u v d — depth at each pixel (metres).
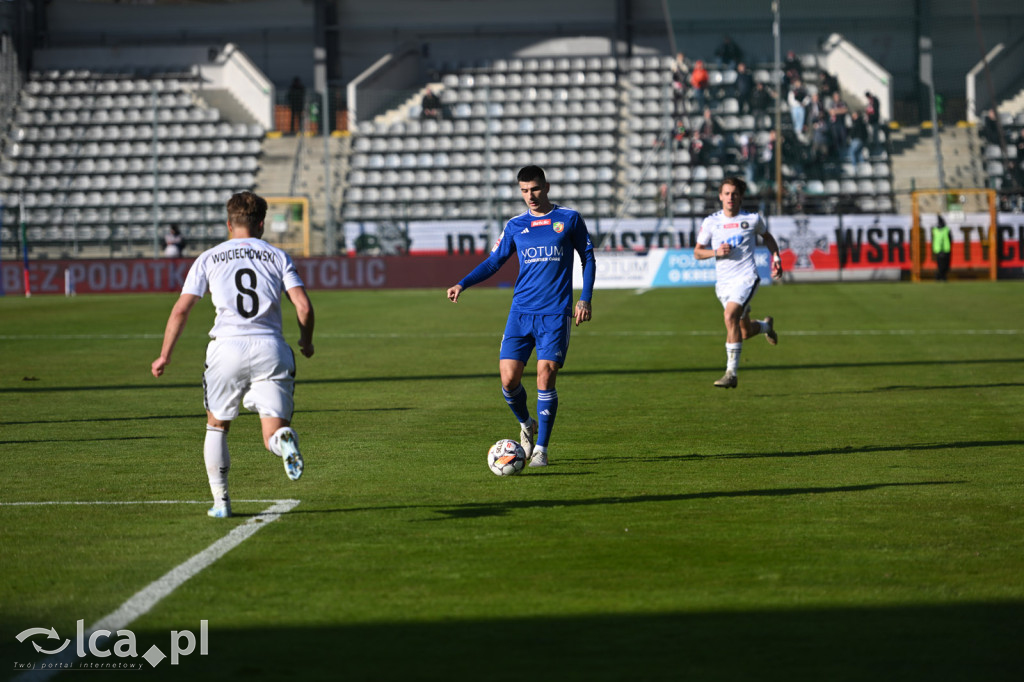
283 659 14.11
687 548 19.23
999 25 152.38
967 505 22.53
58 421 35.16
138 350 58.41
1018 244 122.75
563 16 157.88
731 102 147.88
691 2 154.38
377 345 59.44
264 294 20.77
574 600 16.39
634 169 141.25
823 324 69.50
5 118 151.00
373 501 23.20
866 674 13.49
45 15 160.25
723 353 54.34
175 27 161.38
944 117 152.62
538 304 26.94
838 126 139.75
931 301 88.69
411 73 159.38
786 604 16.12
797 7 153.88
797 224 122.06
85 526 21.03
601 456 28.47
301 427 33.41
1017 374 45.16
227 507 21.75
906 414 35.31
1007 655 14.09
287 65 161.75
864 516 21.58
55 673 13.70
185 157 146.00
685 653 14.23
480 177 142.38
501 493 23.95
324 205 138.62
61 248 137.62
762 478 25.47
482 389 42.06
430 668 13.78
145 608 16.09
